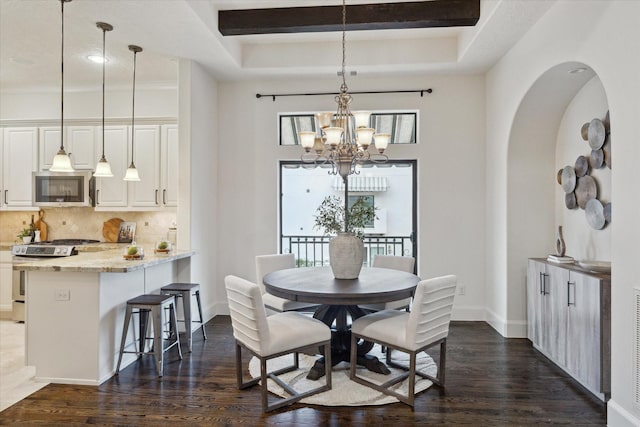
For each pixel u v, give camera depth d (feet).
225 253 15.94
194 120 13.80
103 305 9.74
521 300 13.00
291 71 14.76
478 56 13.25
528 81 11.34
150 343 11.75
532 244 12.85
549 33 10.14
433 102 15.21
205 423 7.86
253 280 15.79
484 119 15.03
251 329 8.30
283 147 15.80
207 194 15.02
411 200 15.92
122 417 8.07
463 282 15.12
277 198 15.83
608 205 9.95
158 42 12.23
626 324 7.34
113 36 11.82
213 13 11.66
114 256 12.00
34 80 15.62
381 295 8.81
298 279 10.30
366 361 10.34
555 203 12.76
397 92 15.31
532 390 9.29
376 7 11.50
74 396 8.95
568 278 9.88
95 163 16.07
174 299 11.43
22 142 16.38
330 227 11.19
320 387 9.21
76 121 16.14
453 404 8.62
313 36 13.85
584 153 11.18
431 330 8.76
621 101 7.47
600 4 8.09
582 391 9.24
